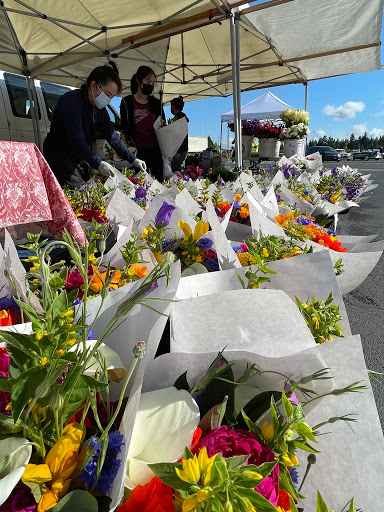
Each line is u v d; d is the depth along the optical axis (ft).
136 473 1.33
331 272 2.41
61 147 10.98
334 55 23.88
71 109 10.20
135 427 1.42
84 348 1.31
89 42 18.47
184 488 1.16
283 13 16.61
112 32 18.72
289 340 1.84
